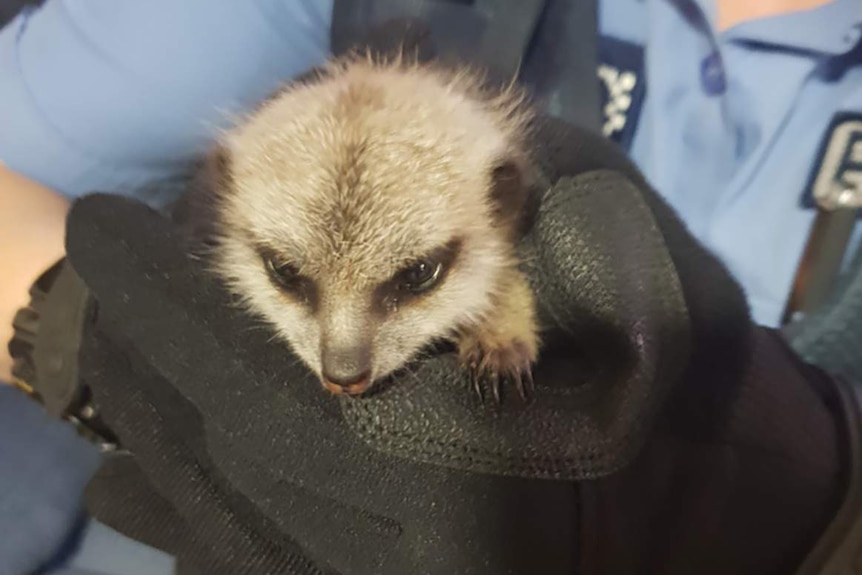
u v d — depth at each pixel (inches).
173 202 6.1
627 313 3.9
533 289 4.7
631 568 4.1
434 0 5.3
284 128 4.7
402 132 4.5
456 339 4.6
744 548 4.2
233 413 4.0
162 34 5.5
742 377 4.3
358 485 3.9
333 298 4.3
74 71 5.6
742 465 4.2
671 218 4.6
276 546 4.3
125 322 4.2
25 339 5.0
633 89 5.8
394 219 4.3
